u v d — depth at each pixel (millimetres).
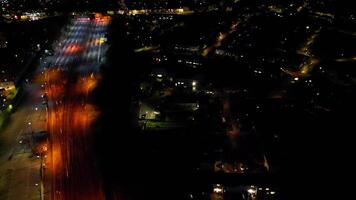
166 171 60938
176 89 89250
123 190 58062
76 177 62219
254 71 96312
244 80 92250
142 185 58562
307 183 56375
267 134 68938
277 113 76000
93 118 80812
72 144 71562
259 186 55906
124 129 74562
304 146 64938
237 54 108312
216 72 97562
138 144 68875
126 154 66688
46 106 87812
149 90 89500
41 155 68562
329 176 57656
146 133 71750
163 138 69750
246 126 72188
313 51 109562
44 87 98375
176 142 68250
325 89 85500
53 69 110000
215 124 73250
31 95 94125
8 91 95125
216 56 109625
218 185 56375
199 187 56562
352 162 60500
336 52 107625
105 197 57031
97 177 61844
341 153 62812
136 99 85750
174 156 64438
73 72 107188
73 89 96188
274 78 92250
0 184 61188
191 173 59781
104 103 87125
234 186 56125
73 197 57625
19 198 57781
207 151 65062
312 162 60812
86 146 70688
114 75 101625
